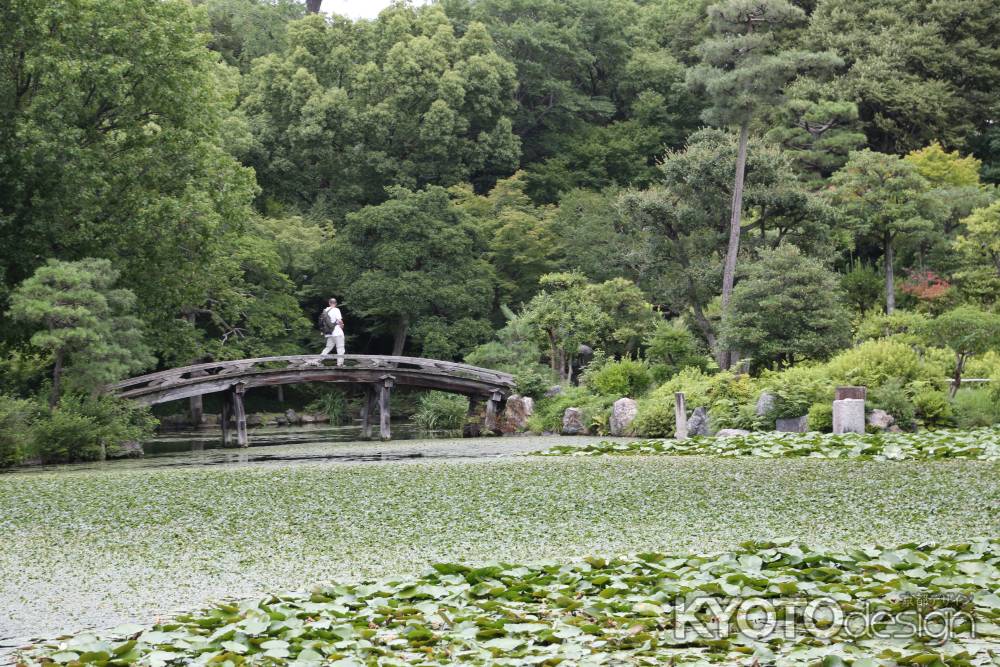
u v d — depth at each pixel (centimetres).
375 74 5391
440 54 5491
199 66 3088
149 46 2898
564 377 3650
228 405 3044
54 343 2347
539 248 4912
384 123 5294
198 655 673
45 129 2733
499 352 3712
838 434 2156
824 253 3819
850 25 5309
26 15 2745
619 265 4450
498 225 5078
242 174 3294
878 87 4928
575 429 3003
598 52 6303
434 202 4862
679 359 3388
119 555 1132
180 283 3203
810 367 2947
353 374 3128
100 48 2864
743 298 3159
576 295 3662
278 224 4697
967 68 5122
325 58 5569
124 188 3011
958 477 1509
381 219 4731
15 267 2856
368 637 698
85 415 2480
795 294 3094
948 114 5056
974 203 4081
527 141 6072
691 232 3900
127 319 2650
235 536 1227
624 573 855
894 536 1071
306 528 1264
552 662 627
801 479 1555
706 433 2612
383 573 981
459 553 1069
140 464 2336
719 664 620
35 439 2364
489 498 1471
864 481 1505
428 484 1659
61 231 2852
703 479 1596
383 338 5416
